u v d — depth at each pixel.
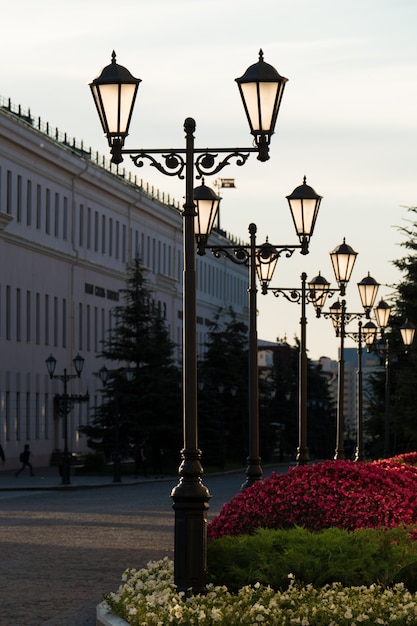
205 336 157.88
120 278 120.44
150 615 15.73
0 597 22.52
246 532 21.58
